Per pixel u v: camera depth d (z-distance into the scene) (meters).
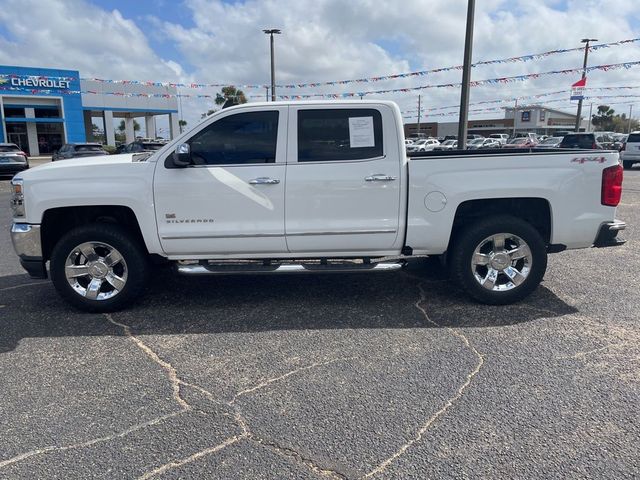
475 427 3.04
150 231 4.82
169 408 3.29
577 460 2.74
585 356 3.96
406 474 2.65
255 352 4.10
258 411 3.24
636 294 5.41
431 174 4.78
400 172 4.80
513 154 4.88
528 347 4.12
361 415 3.18
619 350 4.05
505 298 5.02
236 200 4.79
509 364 3.83
